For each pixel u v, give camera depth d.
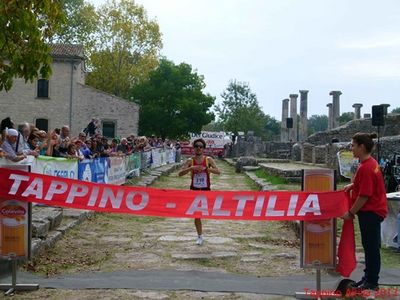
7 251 6.73
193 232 11.75
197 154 10.30
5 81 8.36
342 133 39.59
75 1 58.28
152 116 56.34
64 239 10.41
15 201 6.75
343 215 6.50
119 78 59.16
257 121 79.12
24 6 7.94
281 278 7.66
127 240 10.62
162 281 7.35
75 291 6.80
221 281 7.40
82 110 48.19
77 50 48.22
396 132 37.44
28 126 11.68
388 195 10.02
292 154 38.31
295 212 6.62
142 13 59.41
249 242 10.63
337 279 7.62
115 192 6.87
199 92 57.66
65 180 6.82
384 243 10.01
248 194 6.77
